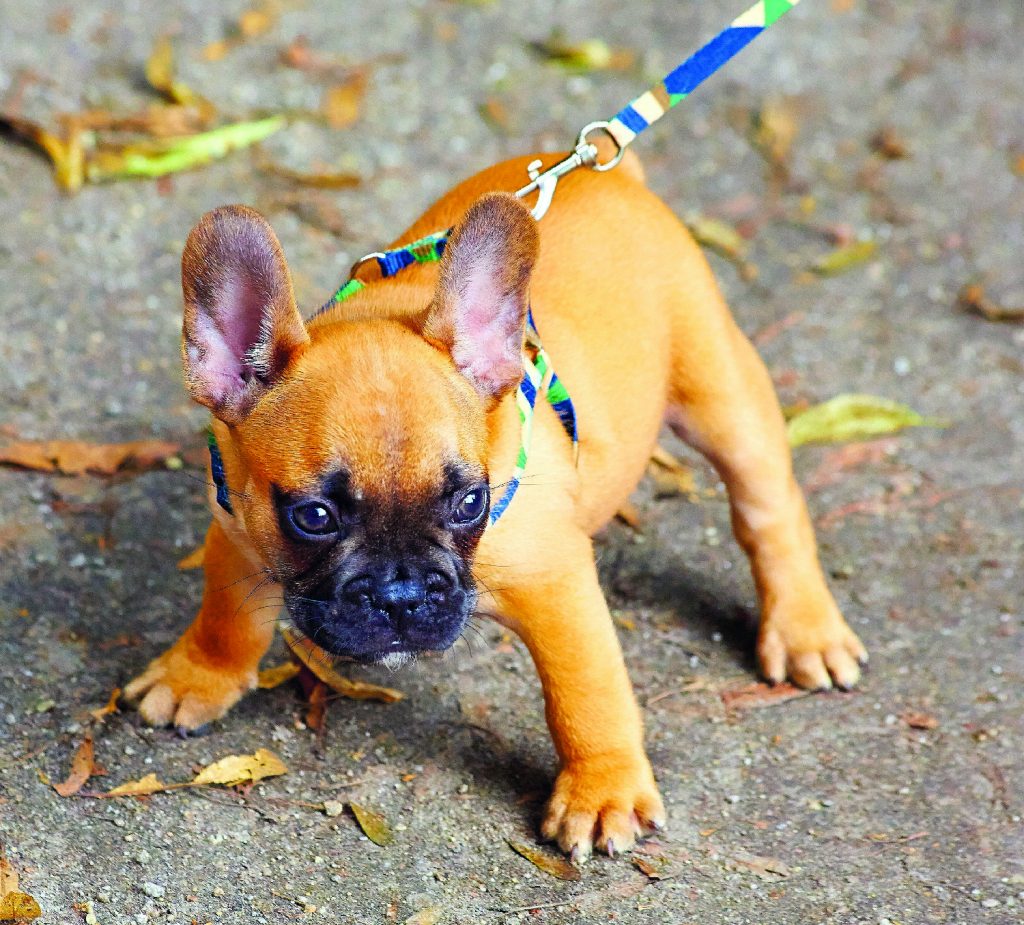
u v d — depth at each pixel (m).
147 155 7.94
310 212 7.78
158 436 6.29
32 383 6.46
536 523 4.21
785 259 7.98
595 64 9.29
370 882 4.32
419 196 8.07
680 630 5.62
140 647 5.20
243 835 4.45
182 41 9.00
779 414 5.42
